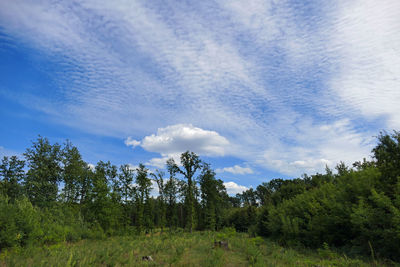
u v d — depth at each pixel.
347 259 11.30
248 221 47.00
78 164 52.50
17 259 12.95
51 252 15.05
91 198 37.75
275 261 11.29
